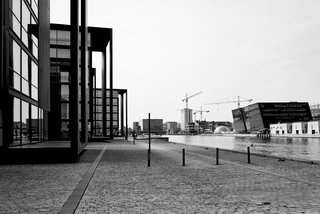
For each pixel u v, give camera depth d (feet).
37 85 88.89
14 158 58.34
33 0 84.64
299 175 39.42
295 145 201.77
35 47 86.63
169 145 129.18
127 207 23.02
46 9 102.68
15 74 67.36
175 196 26.99
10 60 63.67
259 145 208.13
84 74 87.30
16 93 67.82
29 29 80.07
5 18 59.93
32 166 51.96
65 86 156.76
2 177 38.88
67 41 158.71
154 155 74.33
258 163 55.01
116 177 38.47
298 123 451.12
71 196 26.73
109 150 92.48
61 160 59.62
